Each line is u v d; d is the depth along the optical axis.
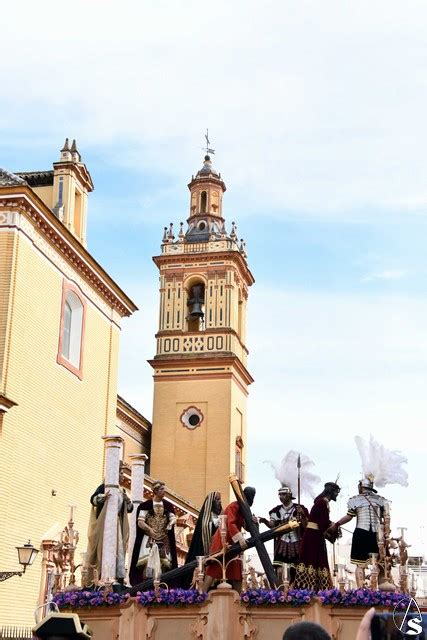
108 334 31.50
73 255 27.83
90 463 28.91
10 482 22.98
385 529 13.59
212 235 47.41
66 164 29.69
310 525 13.52
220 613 12.12
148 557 13.84
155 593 12.50
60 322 27.12
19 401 23.88
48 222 25.70
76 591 13.39
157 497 14.94
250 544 13.06
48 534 24.75
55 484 25.91
